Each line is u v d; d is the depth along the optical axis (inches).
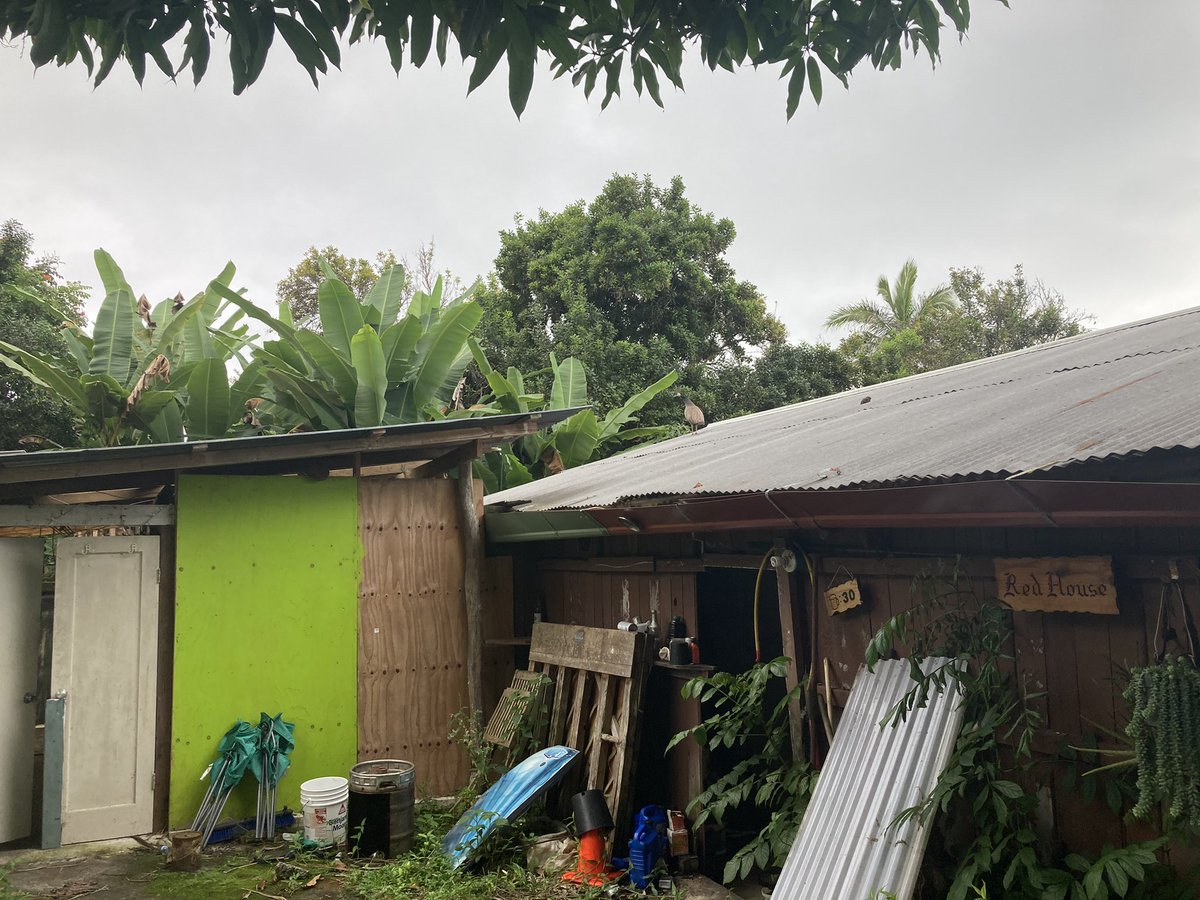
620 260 695.7
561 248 724.0
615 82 119.2
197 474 263.6
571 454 509.7
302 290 946.1
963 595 156.9
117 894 205.3
